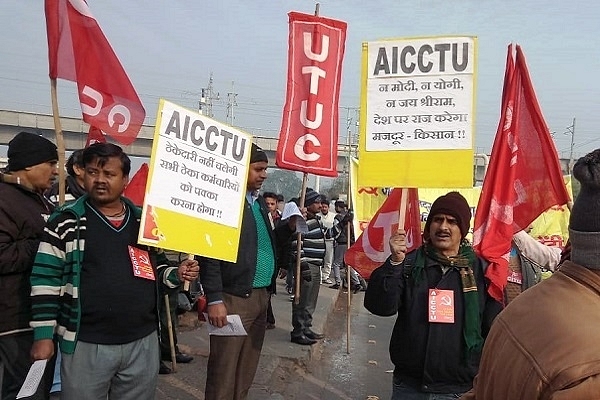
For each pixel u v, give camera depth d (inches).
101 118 166.6
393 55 143.7
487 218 152.9
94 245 115.2
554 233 247.1
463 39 139.2
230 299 157.8
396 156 142.9
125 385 120.9
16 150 131.7
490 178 154.8
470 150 138.5
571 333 50.3
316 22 184.2
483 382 58.1
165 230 125.9
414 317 120.4
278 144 184.9
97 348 114.3
